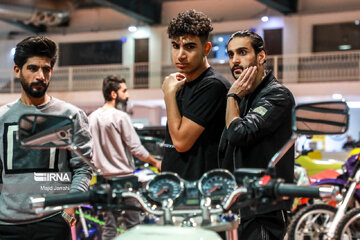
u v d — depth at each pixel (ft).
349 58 75.87
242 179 6.81
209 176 6.67
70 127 6.88
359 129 72.08
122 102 20.40
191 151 10.81
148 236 6.10
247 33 10.85
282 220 10.33
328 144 46.60
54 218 10.33
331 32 76.79
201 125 10.61
